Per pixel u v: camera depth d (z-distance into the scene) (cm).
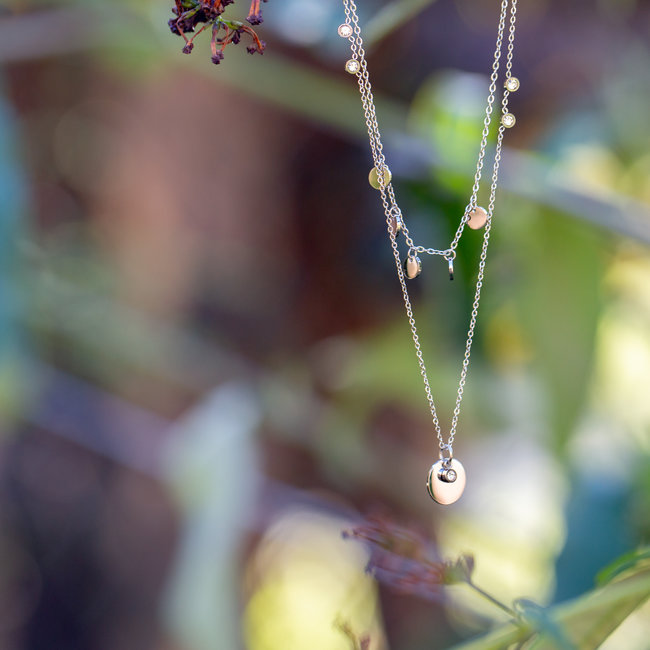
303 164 91
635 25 85
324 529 96
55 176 95
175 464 86
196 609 79
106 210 95
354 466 88
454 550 83
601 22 86
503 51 86
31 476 96
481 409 86
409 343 86
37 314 88
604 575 65
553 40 86
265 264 93
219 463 81
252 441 82
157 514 95
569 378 81
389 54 86
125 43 83
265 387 88
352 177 91
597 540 78
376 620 89
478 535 84
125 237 95
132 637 96
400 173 81
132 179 94
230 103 90
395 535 67
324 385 93
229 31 67
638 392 84
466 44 86
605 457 81
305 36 78
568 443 80
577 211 77
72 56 92
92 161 95
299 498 88
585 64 85
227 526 80
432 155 79
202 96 90
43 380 89
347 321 93
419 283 90
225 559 80
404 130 82
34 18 83
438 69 87
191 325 95
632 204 77
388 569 67
